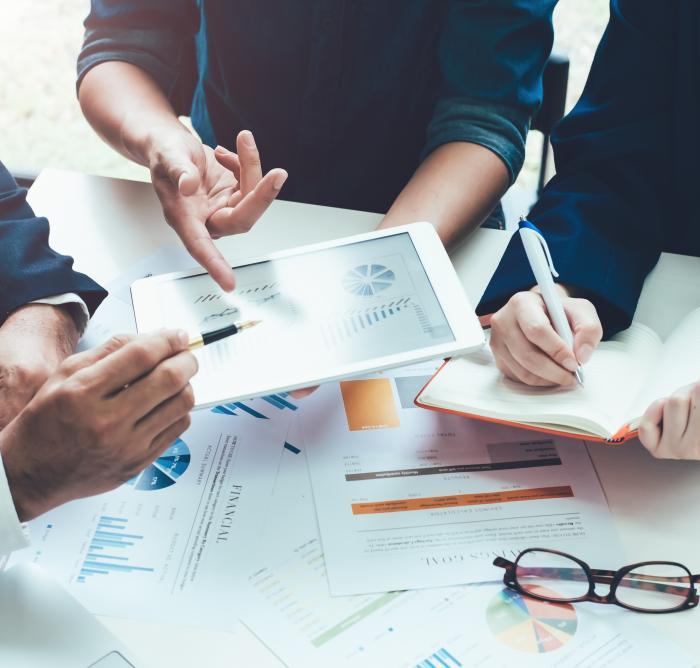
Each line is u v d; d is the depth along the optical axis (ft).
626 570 2.17
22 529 2.13
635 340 2.84
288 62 4.02
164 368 2.02
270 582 2.18
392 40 3.87
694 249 3.56
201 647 2.03
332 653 2.02
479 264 3.32
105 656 1.94
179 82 4.68
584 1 9.14
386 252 2.74
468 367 2.71
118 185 3.61
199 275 2.72
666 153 3.46
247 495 2.40
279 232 3.38
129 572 2.19
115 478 2.18
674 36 3.43
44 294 2.75
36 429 2.04
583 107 3.65
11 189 3.11
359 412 2.66
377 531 2.31
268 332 2.49
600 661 2.00
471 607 2.12
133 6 3.97
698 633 2.07
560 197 3.37
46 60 9.30
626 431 2.38
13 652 1.93
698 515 2.38
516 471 2.49
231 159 3.11
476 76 3.70
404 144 4.34
